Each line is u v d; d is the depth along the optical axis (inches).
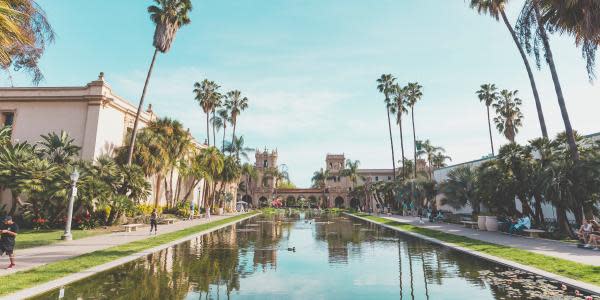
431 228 903.7
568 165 664.4
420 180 1664.6
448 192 1130.7
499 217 828.0
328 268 402.9
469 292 293.1
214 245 601.3
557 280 317.7
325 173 3484.3
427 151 2760.8
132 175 900.6
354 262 442.6
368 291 301.0
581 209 679.7
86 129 995.9
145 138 1056.2
